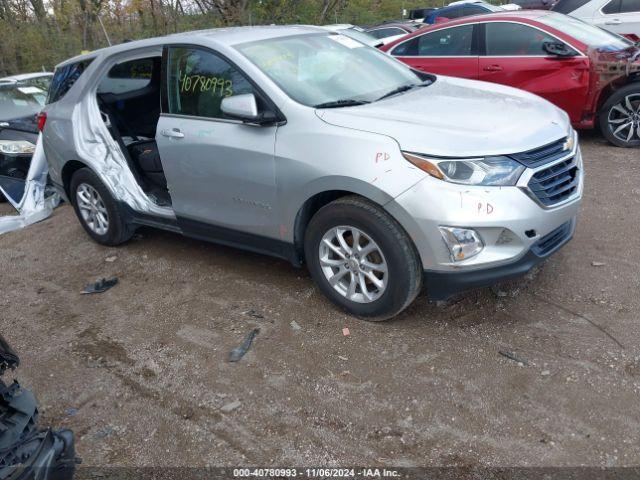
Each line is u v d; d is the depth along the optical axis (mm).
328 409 3062
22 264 5480
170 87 4430
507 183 3230
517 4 16984
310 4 15906
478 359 3295
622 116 6879
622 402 2875
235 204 4129
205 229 4488
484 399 2998
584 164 6500
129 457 2916
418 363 3320
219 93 4121
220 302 4242
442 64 7816
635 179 5836
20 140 7273
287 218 3855
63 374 3646
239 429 3010
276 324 3861
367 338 3596
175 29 15461
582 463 2576
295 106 3758
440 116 3600
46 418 3262
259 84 3900
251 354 3586
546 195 3379
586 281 3959
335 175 3465
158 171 5223
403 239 3379
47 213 6859
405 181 3256
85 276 5031
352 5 20719
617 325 3449
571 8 9727
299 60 4199
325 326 3770
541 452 2654
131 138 5594
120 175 5121
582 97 6926
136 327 4070
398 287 3465
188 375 3475
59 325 4246
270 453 2836
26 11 16969
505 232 3234
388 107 3766
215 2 14523
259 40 4273
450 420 2893
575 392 2971
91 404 3340
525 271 3357
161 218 4863
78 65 5402
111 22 16281
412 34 8172
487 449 2703
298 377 3328
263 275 4555
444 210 3189
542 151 3418
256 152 3838
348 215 3512
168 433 3041
